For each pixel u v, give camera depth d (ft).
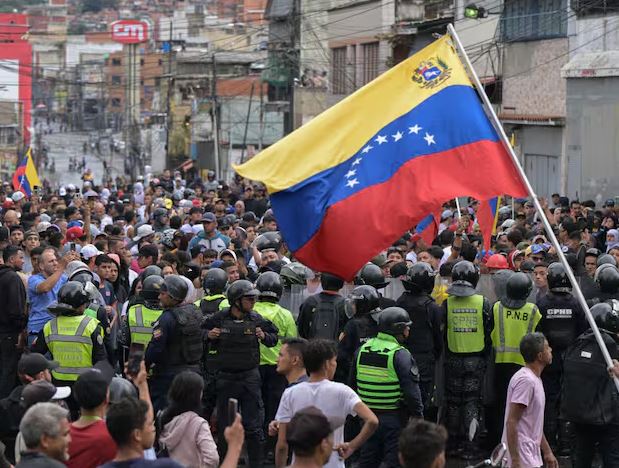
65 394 55.16
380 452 64.80
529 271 86.89
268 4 407.03
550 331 74.90
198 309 71.10
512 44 219.41
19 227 112.37
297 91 372.17
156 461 42.09
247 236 112.37
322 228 62.08
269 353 75.77
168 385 69.92
